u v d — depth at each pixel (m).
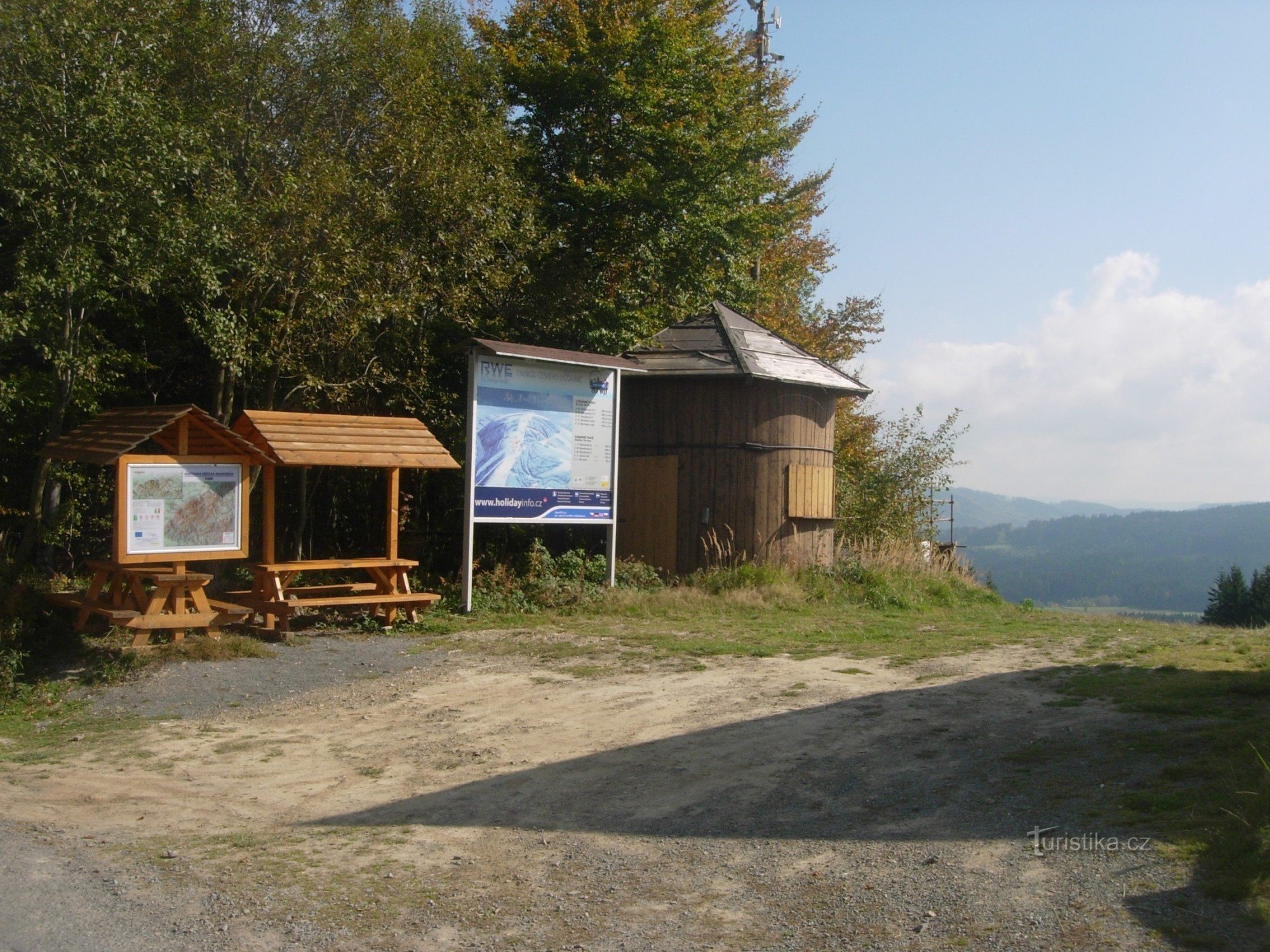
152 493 11.27
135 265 12.47
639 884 5.20
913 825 5.68
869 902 4.73
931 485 26.02
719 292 24.33
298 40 16.53
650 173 20.11
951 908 4.57
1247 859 4.56
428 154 16.30
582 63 20.86
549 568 15.49
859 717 8.16
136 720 9.10
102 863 5.67
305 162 15.30
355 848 5.92
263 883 5.36
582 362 14.92
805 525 18.42
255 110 16.41
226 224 13.62
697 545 17.73
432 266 16.64
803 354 19.56
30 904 5.01
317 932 4.73
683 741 7.83
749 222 22.80
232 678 10.45
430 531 18.19
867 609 15.65
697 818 6.14
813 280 39.06
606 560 16.11
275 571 12.09
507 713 9.05
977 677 9.61
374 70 17.00
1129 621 14.88
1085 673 9.49
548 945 4.54
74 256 11.93
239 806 6.84
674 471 17.88
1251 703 7.60
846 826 5.79
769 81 32.44
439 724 8.76
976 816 5.72
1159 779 5.93
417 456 13.02
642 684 9.90
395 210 15.99
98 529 15.63
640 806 6.44
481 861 5.64
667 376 17.67
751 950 4.37
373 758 7.87
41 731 8.85
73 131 12.10
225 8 15.69
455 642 12.20
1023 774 6.37
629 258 21.19
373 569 13.18
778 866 5.29
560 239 19.55
